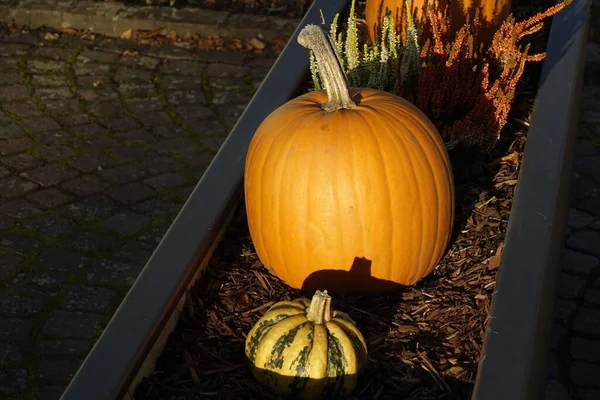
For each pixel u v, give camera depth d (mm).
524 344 1416
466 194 1818
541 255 1545
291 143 1528
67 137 2598
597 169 2506
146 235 2268
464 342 1542
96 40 3195
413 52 1896
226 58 3096
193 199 1664
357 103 1582
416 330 1564
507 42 1943
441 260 1689
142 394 1464
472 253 1696
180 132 2650
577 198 2412
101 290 2115
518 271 1519
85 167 2473
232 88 2916
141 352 1421
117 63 3043
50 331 2012
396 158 1523
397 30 2072
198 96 2857
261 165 1557
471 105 1905
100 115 2725
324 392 1435
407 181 1527
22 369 1929
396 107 1576
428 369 1504
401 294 1628
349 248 1534
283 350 1430
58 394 1883
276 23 3229
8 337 1993
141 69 3010
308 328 1436
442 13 2047
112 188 2404
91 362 1398
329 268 1558
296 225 1532
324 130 1524
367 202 1510
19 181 2414
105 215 2318
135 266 2182
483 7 2051
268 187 1545
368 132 1523
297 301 1485
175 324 1559
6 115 2703
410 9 1958
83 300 2088
